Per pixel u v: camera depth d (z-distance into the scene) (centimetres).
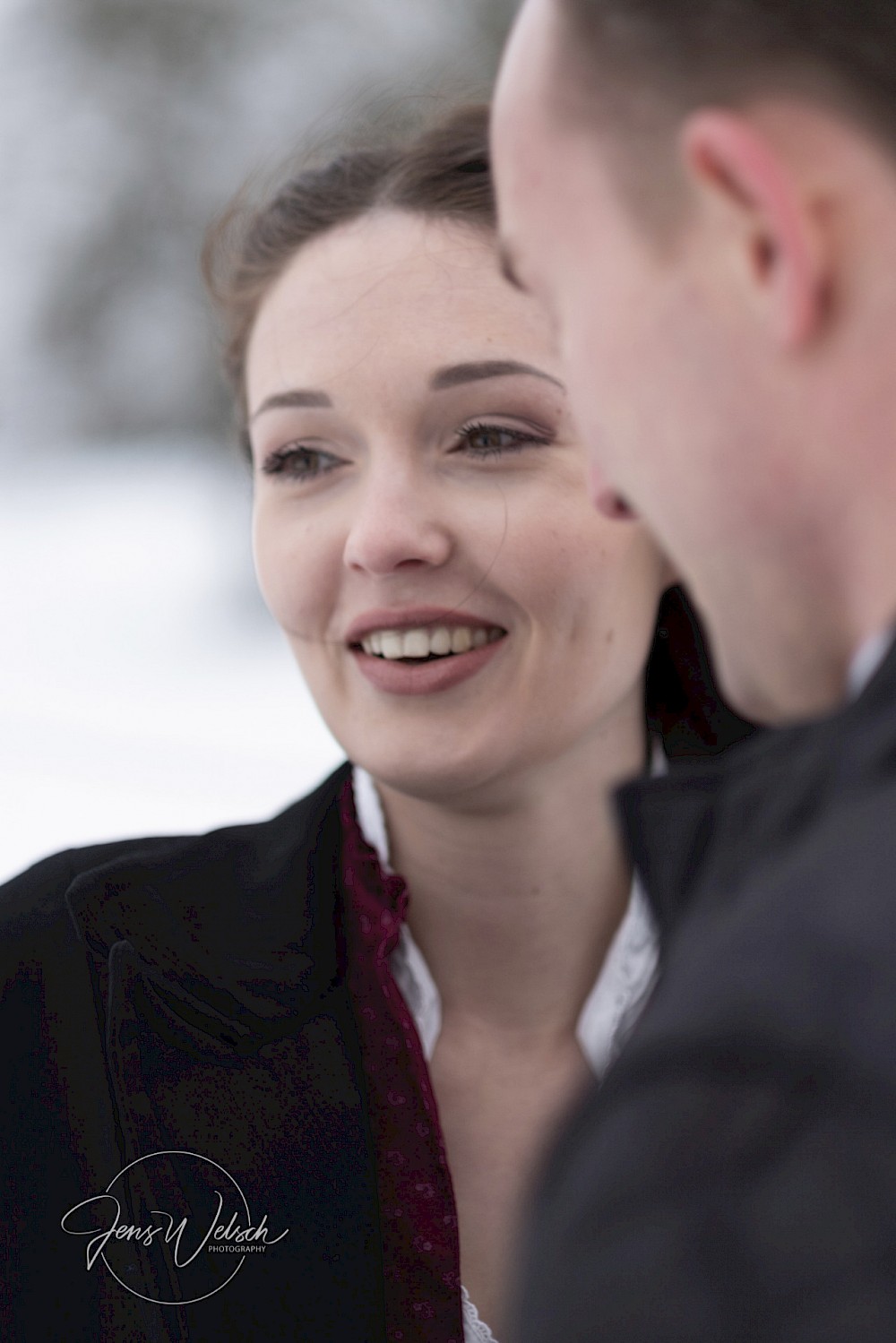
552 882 183
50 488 2197
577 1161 81
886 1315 70
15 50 1741
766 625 94
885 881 79
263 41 1647
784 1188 73
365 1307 170
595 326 97
